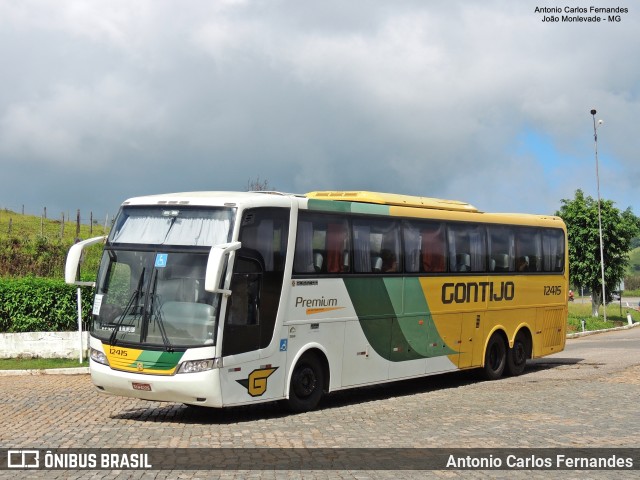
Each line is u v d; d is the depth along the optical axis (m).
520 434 12.66
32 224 50.75
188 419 14.53
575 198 63.69
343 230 16.45
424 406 16.28
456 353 19.66
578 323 52.00
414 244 18.36
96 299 14.61
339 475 9.80
